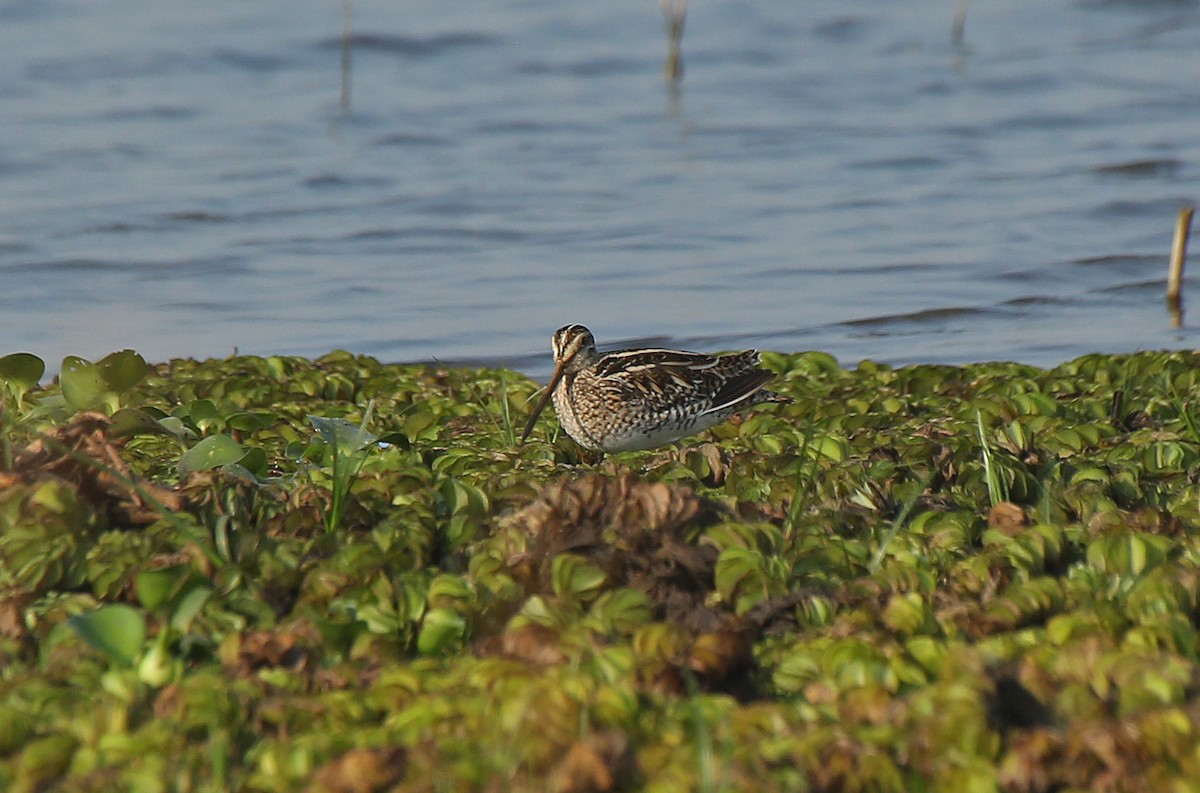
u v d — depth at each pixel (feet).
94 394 41.29
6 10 114.01
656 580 31.96
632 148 94.89
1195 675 27.35
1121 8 126.31
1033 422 46.50
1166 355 54.85
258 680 28.32
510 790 23.90
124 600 32.09
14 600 31.27
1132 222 82.02
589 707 26.04
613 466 43.16
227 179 86.63
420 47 111.55
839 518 36.42
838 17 123.65
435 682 27.99
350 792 24.25
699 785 23.94
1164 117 100.89
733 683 28.81
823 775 24.57
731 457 42.11
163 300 69.87
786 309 69.72
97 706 27.14
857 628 30.35
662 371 46.37
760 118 101.35
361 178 87.81
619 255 77.00
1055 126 99.71
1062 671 27.81
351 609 31.22
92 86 101.19
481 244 78.59
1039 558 33.68
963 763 24.93
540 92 105.70
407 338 65.72
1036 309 69.97
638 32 118.21
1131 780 24.59
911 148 95.09
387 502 37.50
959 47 117.50
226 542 33.09
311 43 110.83
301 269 74.38
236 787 24.90
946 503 38.73
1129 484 39.50
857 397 51.08
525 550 33.22
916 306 70.08
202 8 117.19
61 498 33.88
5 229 77.66
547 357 63.87
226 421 43.96
